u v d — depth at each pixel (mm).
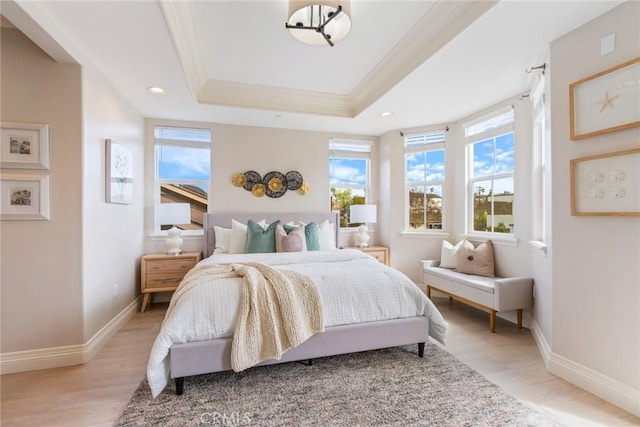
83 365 2287
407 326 2326
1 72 2172
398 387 1974
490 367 2254
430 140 4383
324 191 4680
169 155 4098
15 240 2189
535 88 2680
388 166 4652
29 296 2215
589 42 1943
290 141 4520
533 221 2928
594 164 1914
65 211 2285
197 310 1920
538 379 2094
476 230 3885
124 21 1933
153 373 1742
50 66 2246
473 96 3232
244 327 1931
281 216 4348
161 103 3393
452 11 2102
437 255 4305
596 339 1918
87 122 2385
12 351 2182
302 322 2043
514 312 3221
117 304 2990
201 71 3129
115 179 2840
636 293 1728
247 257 3107
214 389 1940
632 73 1705
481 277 3385
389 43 2602
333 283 2258
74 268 2307
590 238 1955
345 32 2072
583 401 1845
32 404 1808
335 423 1638
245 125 4312
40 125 2211
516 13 1872
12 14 1725
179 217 3615
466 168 3963
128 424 1624
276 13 2207
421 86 2975
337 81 3396
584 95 1960
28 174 2209
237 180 4246
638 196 1696
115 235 2943
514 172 3242
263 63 2975
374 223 4934
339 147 4836
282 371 2162
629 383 1753
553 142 2205
